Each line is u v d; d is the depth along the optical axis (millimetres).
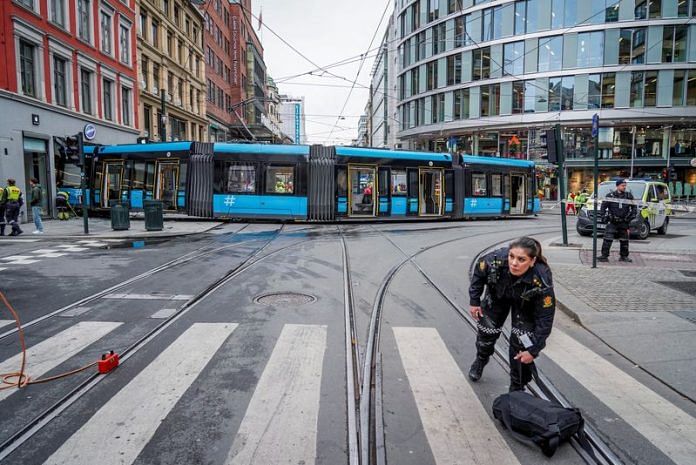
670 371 4684
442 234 16953
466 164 23609
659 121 39125
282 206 20000
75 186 23016
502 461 3197
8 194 15656
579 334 5945
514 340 3842
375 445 3363
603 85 39312
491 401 4062
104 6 26828
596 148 9711
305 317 6449
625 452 3332
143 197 20703
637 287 7992
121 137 28578
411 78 50594
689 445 3430
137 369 4672
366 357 5020
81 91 24859
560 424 3260
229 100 58625
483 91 42969
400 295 7824
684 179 40688
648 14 38375
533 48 40594
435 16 46438
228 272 9492
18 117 19969
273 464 3121
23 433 3504
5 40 19391
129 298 7445
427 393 4203
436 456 3236
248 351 5160
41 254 11820
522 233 17688
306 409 3863
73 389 4227
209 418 3713
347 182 20500
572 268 9766
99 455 3215
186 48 41562
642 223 15547
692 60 38281
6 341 5523
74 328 5957
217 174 19938
